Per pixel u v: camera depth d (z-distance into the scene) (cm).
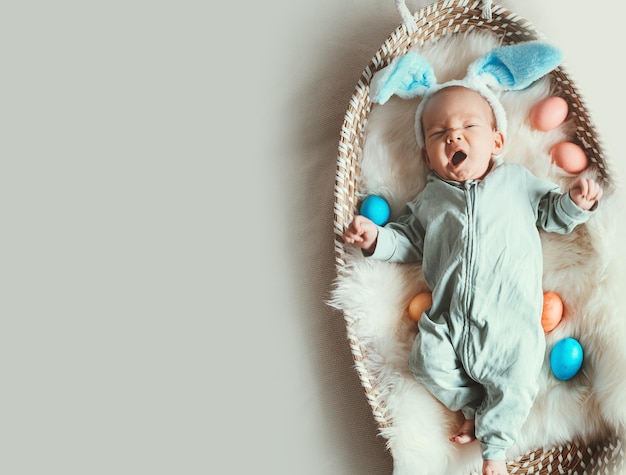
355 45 201
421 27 173
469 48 174
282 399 189
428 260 167
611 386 154
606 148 162
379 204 172
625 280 156
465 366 157
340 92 200
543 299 162
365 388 163
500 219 160
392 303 169
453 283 160
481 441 154
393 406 162
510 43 175
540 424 160
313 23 204
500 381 153
